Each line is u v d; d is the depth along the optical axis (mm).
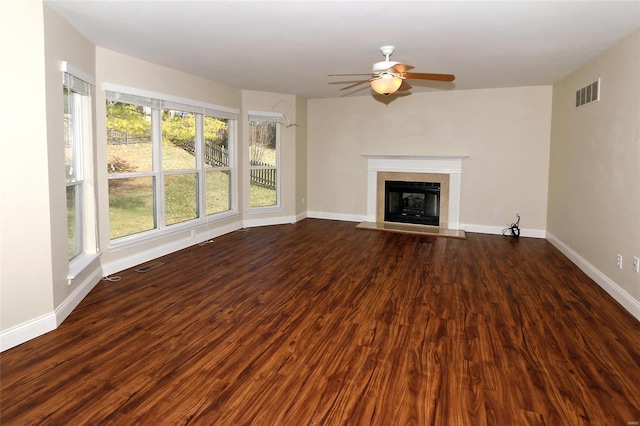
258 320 3195
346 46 4008
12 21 2643
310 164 7977
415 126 7031
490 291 3891
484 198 6680
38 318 2887
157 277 4262
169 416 2025
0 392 2205
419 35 3627
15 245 2723
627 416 2035
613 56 3881
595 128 4297
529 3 2869
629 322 3182
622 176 3629
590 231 4383
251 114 6809
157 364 2520
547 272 4523
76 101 3775
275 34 3629
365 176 7555
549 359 2602
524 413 2061
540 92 6172
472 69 4996
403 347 2760
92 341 2816
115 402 2133
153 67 4766
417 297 3721
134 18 3229
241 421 1993
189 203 5719
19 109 2709
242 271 4500
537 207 6355
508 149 6445
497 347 2764
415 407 2109
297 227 7098
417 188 7113
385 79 3738
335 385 2305
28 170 2783
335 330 3020
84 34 3643
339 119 7625
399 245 5793
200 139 5785
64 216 3240
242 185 6895
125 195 4625
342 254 5277
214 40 3824
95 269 4023
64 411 2055
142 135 4820
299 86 6340
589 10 2994
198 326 3078
